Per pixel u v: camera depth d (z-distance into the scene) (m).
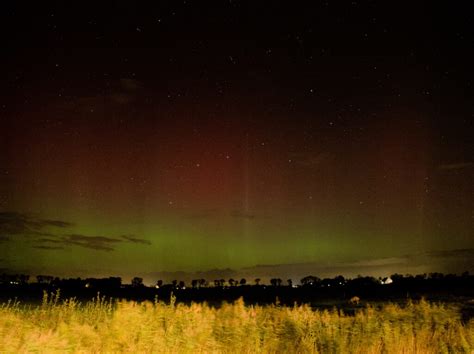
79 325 13.21
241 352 12.59
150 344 12.35
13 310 15.66
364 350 13.09
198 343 12.48
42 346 11.00
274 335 13.19
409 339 13.61
